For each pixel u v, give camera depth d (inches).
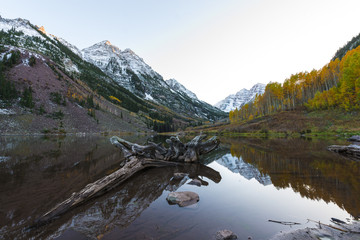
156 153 552.4
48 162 510.9
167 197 245.6
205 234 154.0
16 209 205.8
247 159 591.8
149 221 179.9
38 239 149.8
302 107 3132.4
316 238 144.8
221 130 4055.1
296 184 296.7
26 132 2691.9
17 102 3253.0
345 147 679.1
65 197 245.0
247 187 298.8
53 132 3011.8
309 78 3489.2
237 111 5132.9
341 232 153.4
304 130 2165.4
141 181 348.8
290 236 148.3
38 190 272.5
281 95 3590.1
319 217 183.6
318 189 266.2
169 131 6697.8
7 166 450.6
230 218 185.0
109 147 965.8
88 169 425.1
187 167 502.3
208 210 206.4
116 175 320.2
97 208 215.6
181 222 177.2
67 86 5172.2
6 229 164.1
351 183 291.4
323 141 1211.9
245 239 145.8
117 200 243.4
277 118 3016.7
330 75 3186.5
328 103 2564.0
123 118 6023.6
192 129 6166.3
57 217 191.0
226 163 545.6
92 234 156.5
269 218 184.4
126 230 162.4
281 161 524.1
